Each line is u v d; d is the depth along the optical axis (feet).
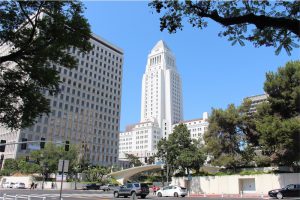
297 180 128.57
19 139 358.84
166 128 597.93
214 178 163.73
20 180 267.80
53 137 400.26
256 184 143.74
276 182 135.74
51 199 100.94
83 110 451.94
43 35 43.39
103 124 481.05
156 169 317.42
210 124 168.04
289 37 27.66
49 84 47.24
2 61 42.47
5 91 45.55
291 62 135.54
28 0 41.47
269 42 29.12
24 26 44.34
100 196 131.34
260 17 25.98
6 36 42.63
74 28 44.09
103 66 498.69
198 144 182.70
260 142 132.46
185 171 195.62
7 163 312.91
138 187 123.03
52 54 43.47
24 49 42.37
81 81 457.27
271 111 139.44
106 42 512.63
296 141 118.83
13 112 47.26
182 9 29.22
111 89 506.07
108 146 482.28
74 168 250.16
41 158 252.01
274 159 141.38
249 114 159.94
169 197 131.54
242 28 30.09
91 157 449.06
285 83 133.49
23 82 48.75
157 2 29.68
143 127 557.74
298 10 26.73
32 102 46.70
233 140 161.07
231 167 168.25
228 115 159.33
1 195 125.08
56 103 415.23
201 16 28.73
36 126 382.42
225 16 28.81
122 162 515.50
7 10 41.68
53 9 43.50
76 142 429.79
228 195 143.74
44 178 252.01
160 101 643.86
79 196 128.98
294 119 124.16
